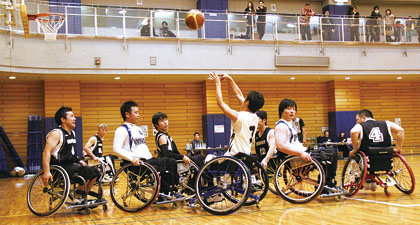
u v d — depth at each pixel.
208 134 14.66
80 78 13.27
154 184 5.11
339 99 16.05
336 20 14.44
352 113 16.08
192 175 5.87
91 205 5.11
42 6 11.71
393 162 6.21
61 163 5.12
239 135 4.82
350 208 4.79
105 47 12.52
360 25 14.60
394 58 14.74
